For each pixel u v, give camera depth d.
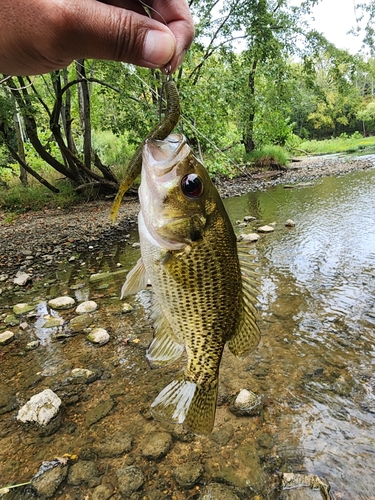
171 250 0.21
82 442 0.39
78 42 0.17
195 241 0.21
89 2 0.16
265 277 0.76
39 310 0.72
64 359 0.54
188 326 0.23
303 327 0.56
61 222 1.55
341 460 0.35
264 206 1.48
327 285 0.69
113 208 0.19
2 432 0.41
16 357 0.56
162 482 0.34
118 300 0.73
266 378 0.46
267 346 0.52
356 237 0.94
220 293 0.23
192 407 0.24
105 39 0.17
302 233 1.03
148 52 0.17
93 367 0.52
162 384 0.47
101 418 0.42
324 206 1.34
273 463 0.35
